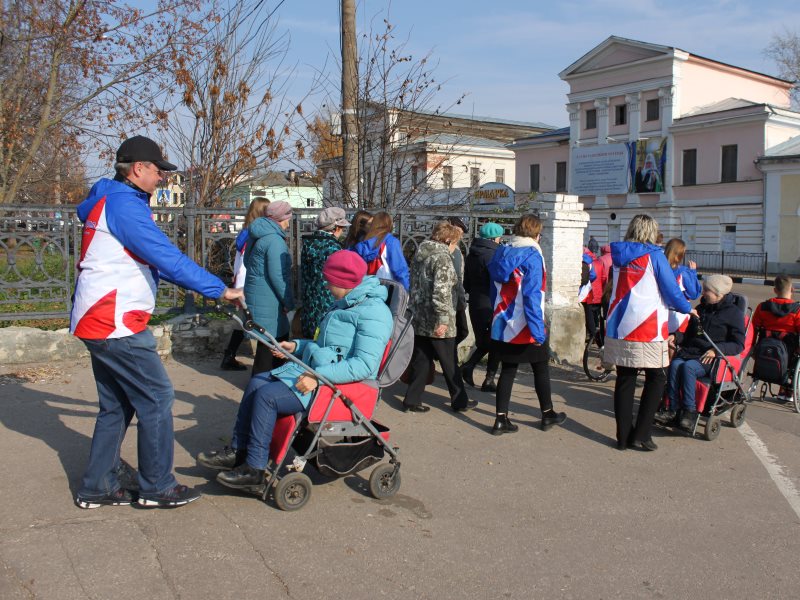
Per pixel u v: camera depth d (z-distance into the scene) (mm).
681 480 4805
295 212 7750
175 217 7402
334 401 4047
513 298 5508
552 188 40969
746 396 6070
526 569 3514
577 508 4277
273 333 5730
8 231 6758
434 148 10430
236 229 7770
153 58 12875
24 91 14586
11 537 3541
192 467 4586
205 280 3682
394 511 4105
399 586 3289
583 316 8453
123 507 3945
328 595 3180
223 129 10383
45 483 4215
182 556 3439
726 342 5785
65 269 7008
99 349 3656
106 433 3881
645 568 3578
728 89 37125
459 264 7004
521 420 6059
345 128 9281
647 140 35625
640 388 7418
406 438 5441
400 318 4367
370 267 6113
